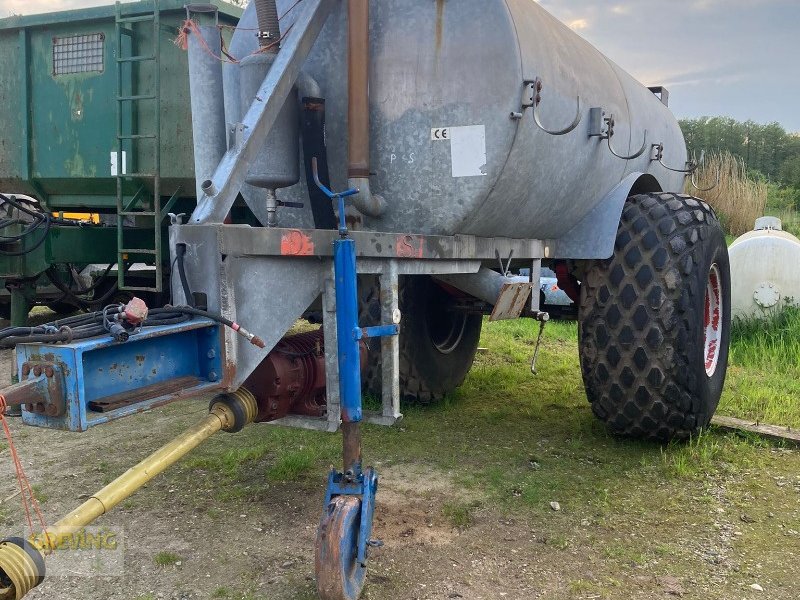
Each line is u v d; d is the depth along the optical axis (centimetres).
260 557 275
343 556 228
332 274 260
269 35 291
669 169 506
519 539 292
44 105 614
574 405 490
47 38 607
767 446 402
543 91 321
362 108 292
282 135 292
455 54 303
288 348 277
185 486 342
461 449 399
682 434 385
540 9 364
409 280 452
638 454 389
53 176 620
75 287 754
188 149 566
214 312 222
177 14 561
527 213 347
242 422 252
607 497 332
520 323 819
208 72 293
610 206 394
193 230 223
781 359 618
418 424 445
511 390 530
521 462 379
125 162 585
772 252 701
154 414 466
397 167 313
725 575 265
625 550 283
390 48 309
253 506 321
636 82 504
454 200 309
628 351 371
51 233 585
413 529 300
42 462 376
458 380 511
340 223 244
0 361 613
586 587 255
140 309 196
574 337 754
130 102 581
